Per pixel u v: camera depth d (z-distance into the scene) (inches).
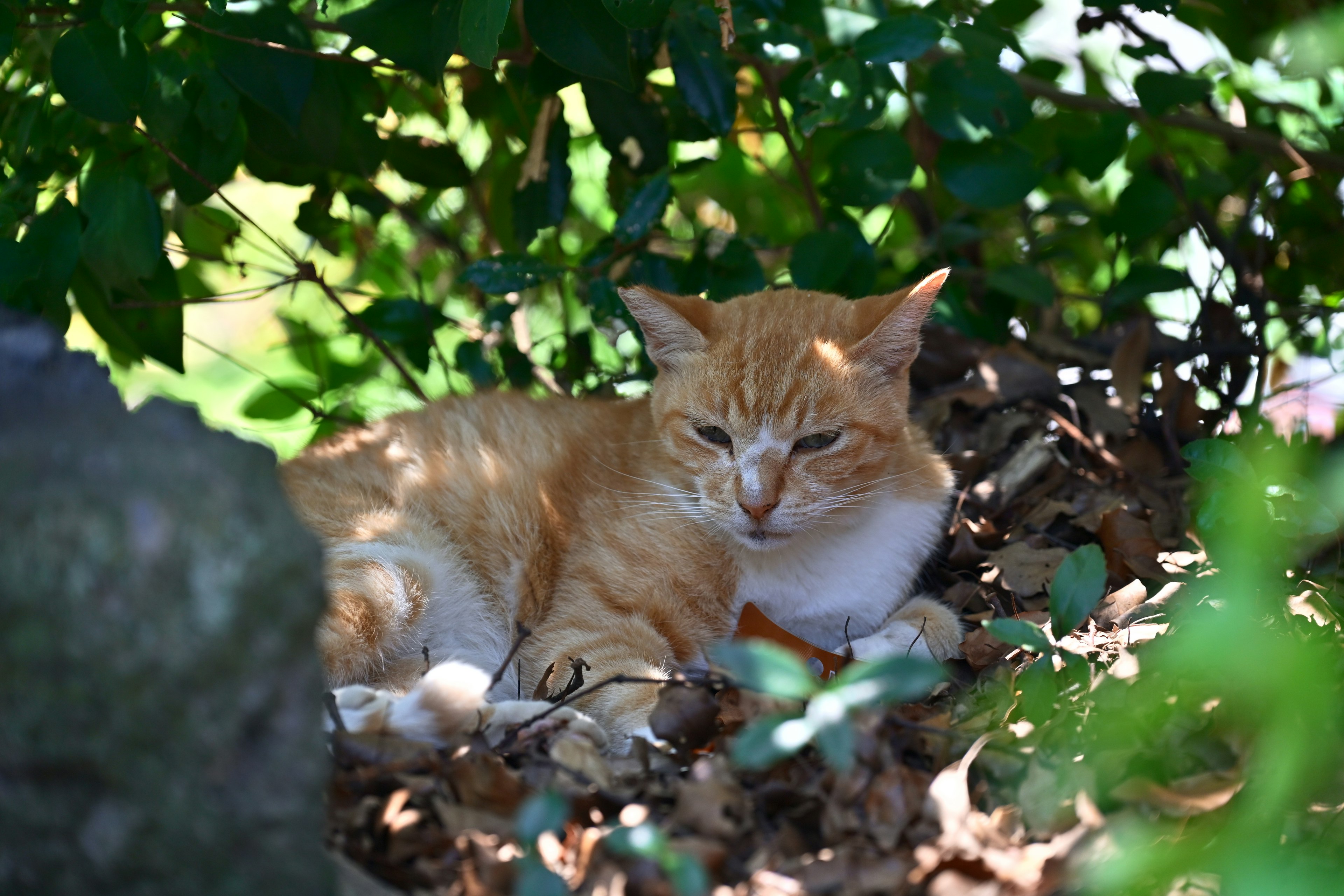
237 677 54.2
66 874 55.2
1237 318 158.7
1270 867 58.1
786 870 68.4
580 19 118.0
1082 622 99.5
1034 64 171.8
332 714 81.0
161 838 54.2
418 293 178.7
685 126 147.3
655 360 122.5
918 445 129.3
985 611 120.8
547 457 124.6
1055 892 66.5
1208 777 72.8
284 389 164.6
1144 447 144.8
